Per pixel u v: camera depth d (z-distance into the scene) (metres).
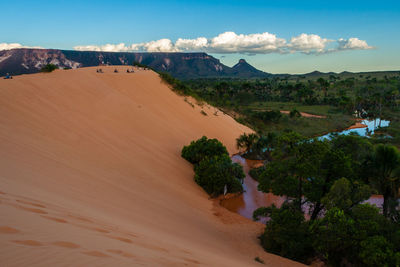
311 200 15.98
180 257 6.99
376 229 12.20
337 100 105.00
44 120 25.14
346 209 13.76
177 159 31.98
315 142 15.63
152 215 14.48
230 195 27.17
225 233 17.36
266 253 14.60
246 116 74.12
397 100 101.69
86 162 20.58
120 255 5.21
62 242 4.95
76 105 33.12
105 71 54.19
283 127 68.12
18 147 16.97
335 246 12.58
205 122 50.00
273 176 16.88
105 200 13.74
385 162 16.17
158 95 50.91
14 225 5.07
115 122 33.97
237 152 44.28
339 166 15.61
